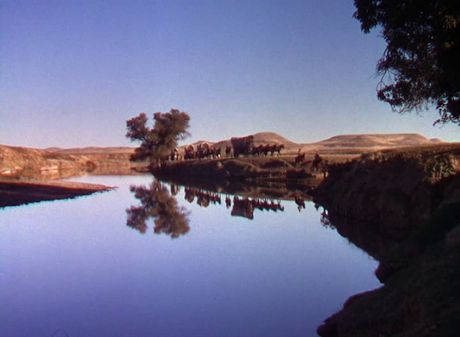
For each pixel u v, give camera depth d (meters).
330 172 36.03
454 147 23.05
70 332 9.48
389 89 17.89
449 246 9.33
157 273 14.55
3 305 11.37
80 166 113.50
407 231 18.61
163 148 97.25
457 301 6.60
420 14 14.55
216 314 10.68
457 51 13.98
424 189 18.47
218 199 38.88
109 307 11.23
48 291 12.52
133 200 38.69
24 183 45.06
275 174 60.19
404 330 7.34
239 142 78.25
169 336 9.26
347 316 9.15
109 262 16.17
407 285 8.66
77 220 26.70
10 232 22.45
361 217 23.39
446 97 16.78
